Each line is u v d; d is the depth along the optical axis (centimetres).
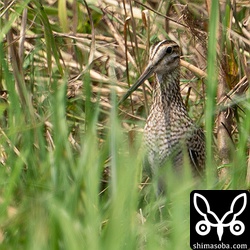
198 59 1461
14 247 973
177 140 1298
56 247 939
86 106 1159
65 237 912
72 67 1515
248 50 1462
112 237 892
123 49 1495
